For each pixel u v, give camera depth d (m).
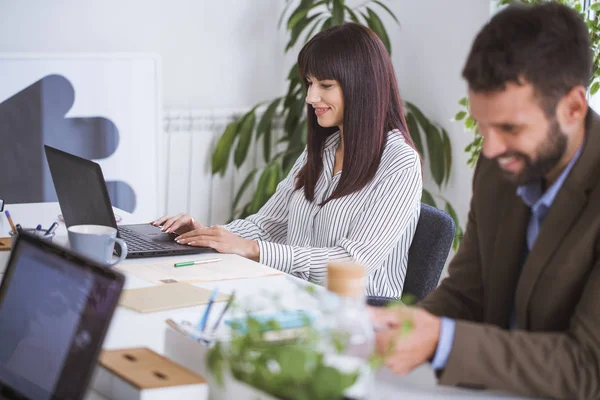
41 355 1.11
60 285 1.13
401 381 1.33
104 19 3.76
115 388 1.18
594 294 1.27
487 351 1.25
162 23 3.88
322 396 0.93
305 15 3.63
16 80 3.50
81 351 1.04
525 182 1.27
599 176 1.30
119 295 1.03
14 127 3.53
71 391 1.03
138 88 3.70
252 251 2.18
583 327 1.26
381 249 2.24
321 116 2.32
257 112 4.10
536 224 1.42
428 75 3.72
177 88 3.97
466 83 1.25
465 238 1.63
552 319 1.35
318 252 2.22
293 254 2.20
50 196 3.63
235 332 1.07
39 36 3.66
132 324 1.52
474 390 1.30
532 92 1.17
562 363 1.25
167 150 3.90
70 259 1.13
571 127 1.23
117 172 3.71
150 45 3.88
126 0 3.79
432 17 3.67
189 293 1.71
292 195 2.53
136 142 3.73
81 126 3.63
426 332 1.25
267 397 1.00
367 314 1.08
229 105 4.10
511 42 1.17
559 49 1.17
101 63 3.62
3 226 2.34
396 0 3.84
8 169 3.54
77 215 2.09
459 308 1.58
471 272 1.60
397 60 3.88
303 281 1.85
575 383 1.24
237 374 1.02
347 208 2.29
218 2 3.97
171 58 3.93
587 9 2.96
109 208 1.94
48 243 1.20
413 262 2.32
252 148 4.12
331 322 1.04
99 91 3.63
